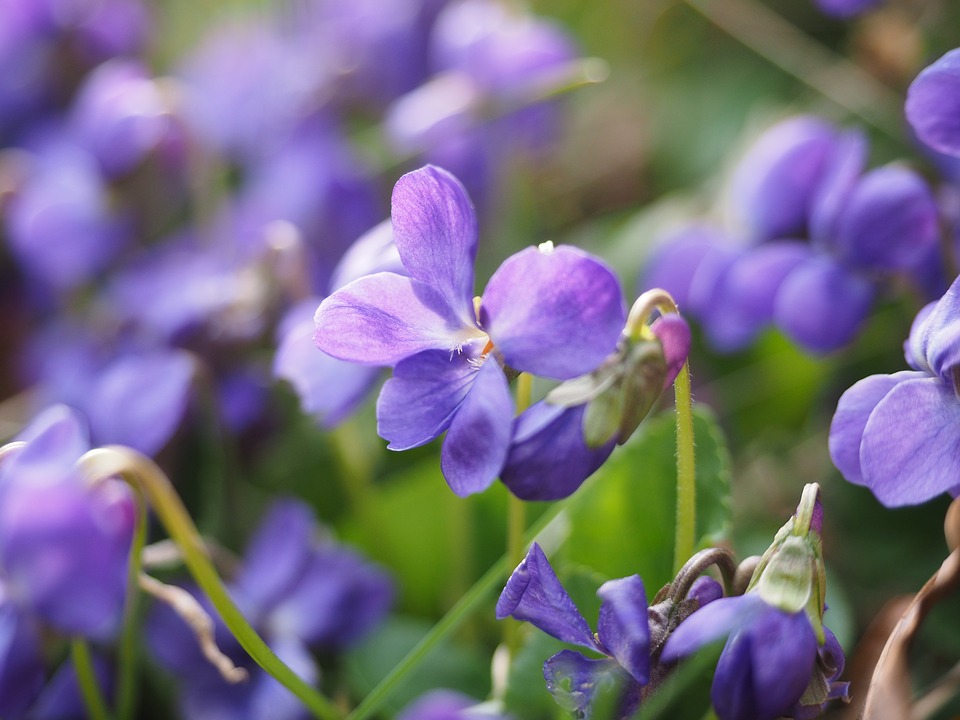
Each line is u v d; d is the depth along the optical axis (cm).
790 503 25
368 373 21
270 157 32
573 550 21
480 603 23
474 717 21
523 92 30
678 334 18
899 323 25
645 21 38
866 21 30
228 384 25
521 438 18
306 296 25
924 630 22
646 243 30
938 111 19
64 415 20
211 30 40
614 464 22
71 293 31
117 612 21
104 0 36
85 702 22
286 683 20
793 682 18
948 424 18
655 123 36
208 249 29
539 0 40
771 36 33
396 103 35
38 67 36
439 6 35
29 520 18
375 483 26
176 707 22
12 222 30
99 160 29
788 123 25
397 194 18
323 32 35
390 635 23
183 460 24
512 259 18
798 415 26
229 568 23
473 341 18
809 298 23
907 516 24
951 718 22
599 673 18
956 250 23
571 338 17
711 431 21
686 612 18
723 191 28
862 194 23
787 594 18
